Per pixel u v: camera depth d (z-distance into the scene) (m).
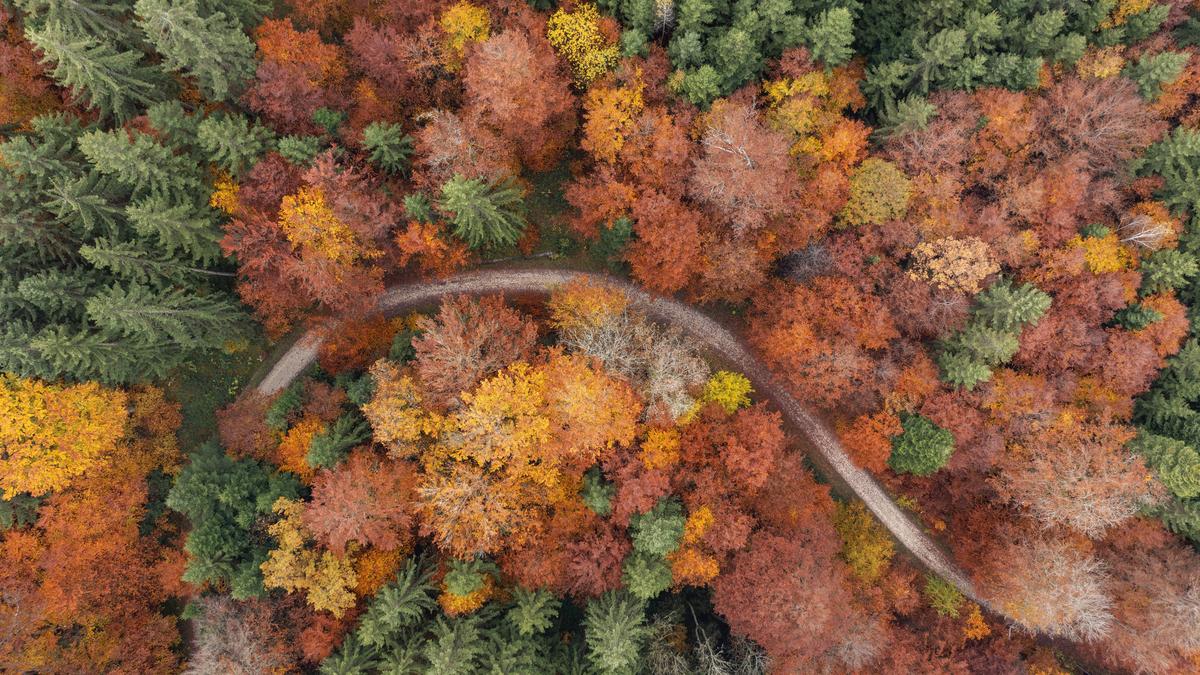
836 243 41.62
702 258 41.62
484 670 36.22
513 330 40.84
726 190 38.31
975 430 40.69
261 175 35.31
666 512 38.97
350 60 40.75
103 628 41.50
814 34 37.47
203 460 40.53
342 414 42.06
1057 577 39.38
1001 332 38.59
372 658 37.06
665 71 39.53
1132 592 40.78
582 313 41.75
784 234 41.72
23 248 34.94
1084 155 39.97
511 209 45.12
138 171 32.62
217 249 37.53
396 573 38.94
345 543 37.81
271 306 41.53
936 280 39.50
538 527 38.16
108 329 36.41
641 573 37.00
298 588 38.00
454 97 41.75
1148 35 40.34
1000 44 40.62
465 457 37.16
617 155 40.94
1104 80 39.56
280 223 36.53
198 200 36.38
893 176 39.09
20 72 35.75
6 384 35.66
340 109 39.56
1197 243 40.75
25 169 31.94
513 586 40.22
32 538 38.91
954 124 39.47
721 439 41.41
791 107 38.94
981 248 38.38
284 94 35.91
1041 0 39.22
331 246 37.06
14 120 36.41
